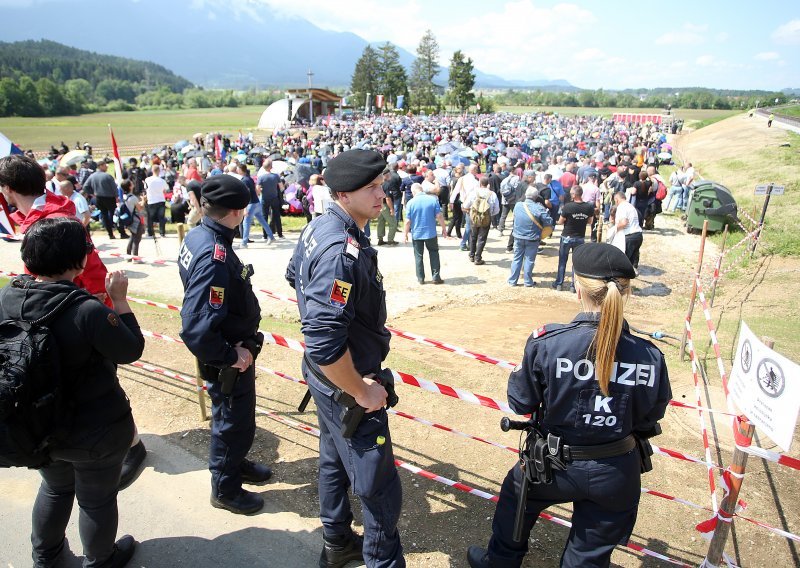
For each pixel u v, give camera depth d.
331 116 66.25
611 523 2.20
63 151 27.30
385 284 10.40
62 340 2.16
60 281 2.25
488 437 4.03
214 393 2.98
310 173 18.67
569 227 9.88
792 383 2.01
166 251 12.12
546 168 20.75
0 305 2.22
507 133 46.75
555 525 3.13
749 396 2.31
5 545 2.89
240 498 3.17
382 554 2.50
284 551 2.89
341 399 2.32
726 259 12.48
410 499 3.30
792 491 3.57
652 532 3.12
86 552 2.54
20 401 2.00
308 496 3.34
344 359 2.14
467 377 5.30
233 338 2.97
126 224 11.02
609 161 25.44
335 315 2.11
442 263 11.97
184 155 32.34
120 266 10.73
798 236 13.18
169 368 5.00
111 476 2.45
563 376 2.10
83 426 2.25
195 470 3.55
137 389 4.59
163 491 3.34
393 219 13.30
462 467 3.64
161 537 2.97
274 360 5.39
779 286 9.95
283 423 4.16
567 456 2.13
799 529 3.21
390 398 2.49
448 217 16.02
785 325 7.52
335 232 2.25
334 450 2.62
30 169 3.13
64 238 2.22
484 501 3.30
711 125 66.69
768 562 2.94
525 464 2.26
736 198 19.88
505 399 4.75
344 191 2.23
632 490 2.16
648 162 27.69
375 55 115.69
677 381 5.43
